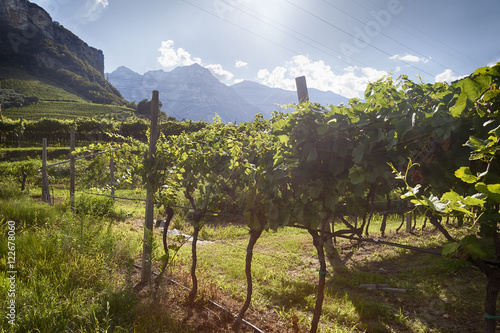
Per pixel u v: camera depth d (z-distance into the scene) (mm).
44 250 5328
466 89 2051
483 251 2094
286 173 3332
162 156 5109
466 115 2512
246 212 3844
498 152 1708
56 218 7473
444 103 2697
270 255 7777
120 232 8102
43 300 3859
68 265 4914
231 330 4055
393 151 2871
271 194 3594
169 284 5355
